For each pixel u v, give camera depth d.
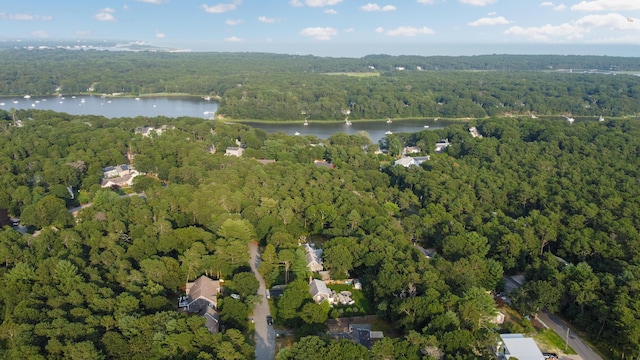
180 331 122.38
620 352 133.12
